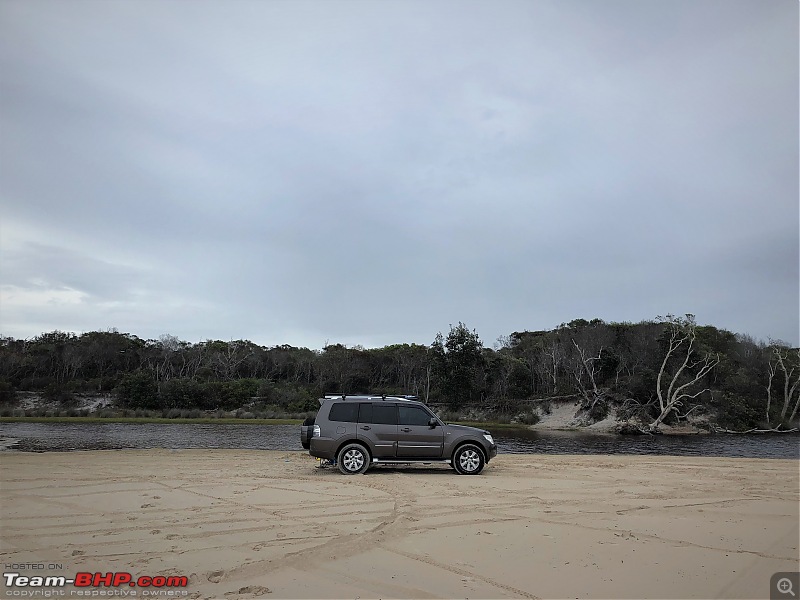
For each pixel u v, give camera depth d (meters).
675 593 5.31
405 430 13.55
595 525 7.99
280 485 11.27
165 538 7.03
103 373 68.44
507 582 5.54
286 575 5.65
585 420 50.22
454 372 57.62
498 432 44.59
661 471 14.26
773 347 53.53
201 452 19.11
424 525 7.87
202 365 72.62
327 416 13.61
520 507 9.23
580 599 5.12
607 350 55.31
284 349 80.50
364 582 5.47
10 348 69.44
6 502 9.23
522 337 80.12
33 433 33.38
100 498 9.61
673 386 46.97
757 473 13.99
